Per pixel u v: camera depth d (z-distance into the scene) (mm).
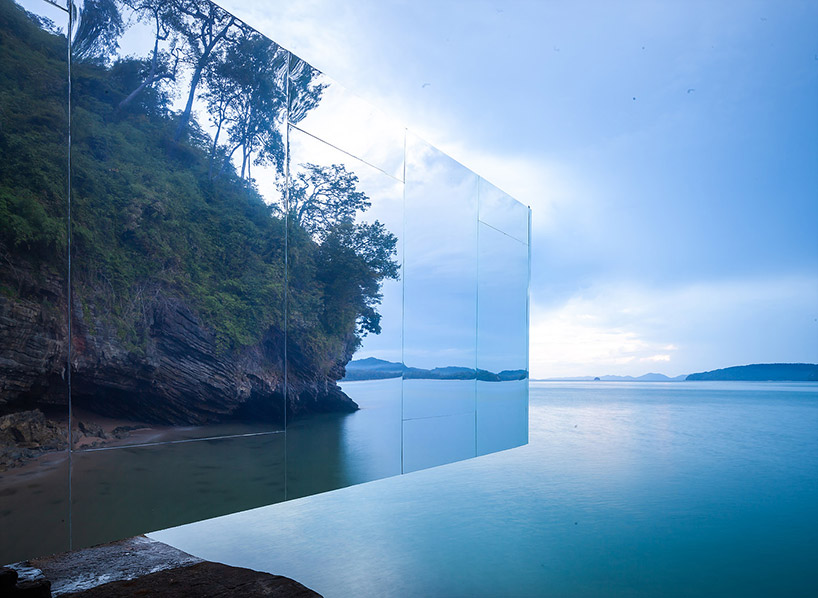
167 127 4816
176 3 4902
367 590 4121
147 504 4555
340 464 6715
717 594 4164
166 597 3432
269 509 6602
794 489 8008
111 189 4395
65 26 4109
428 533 5680
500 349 10633
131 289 4516
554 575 4484
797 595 4148
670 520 6305
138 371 4551
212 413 5152
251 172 5609
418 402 8250
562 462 10023
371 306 7285
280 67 5918
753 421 20188
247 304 5551
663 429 16922
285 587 3707
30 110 3891
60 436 3998
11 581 2930
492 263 10289
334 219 6699
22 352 3795
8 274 3738
